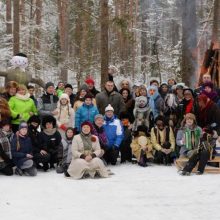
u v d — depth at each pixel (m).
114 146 8.99
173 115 9.30
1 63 25.25
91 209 5.88
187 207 5.96
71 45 32.09
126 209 5.88
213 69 12.50
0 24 27.61
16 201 6.29
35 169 8.10
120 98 9.66
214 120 8.81
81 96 9.80
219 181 7.47
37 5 27.61
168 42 38.78
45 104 9.38
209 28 25.77
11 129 8.71
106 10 13.51
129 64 28.27
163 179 7.66
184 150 8.66
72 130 8.41
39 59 25.67
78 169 7.82
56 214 5.66
